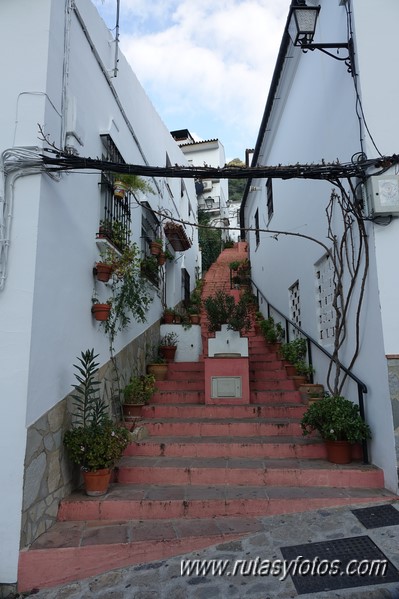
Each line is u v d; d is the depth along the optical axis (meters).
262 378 6.82
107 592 2.91
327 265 5.79
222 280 15.67
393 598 2.64
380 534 3.27
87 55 4.73
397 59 4.28
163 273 9.23
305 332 6.78
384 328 3.95
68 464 3.93
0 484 3.13
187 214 13.38
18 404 3.21
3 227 3.39
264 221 10.91
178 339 8.51
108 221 5.01
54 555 3.12
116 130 5.75
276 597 2.71
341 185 4.39
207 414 5.68
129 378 6.08
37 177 3.52
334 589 2.74
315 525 3.49
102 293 4.98
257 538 3.38
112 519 3.68
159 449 4.76
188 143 28.06
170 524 3.57
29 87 3.63
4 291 3.34
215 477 4.23
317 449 4.67
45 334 3.54
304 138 6.52
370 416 4.29
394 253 4.05
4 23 3.75
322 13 5.52
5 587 3.05
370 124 4.18
